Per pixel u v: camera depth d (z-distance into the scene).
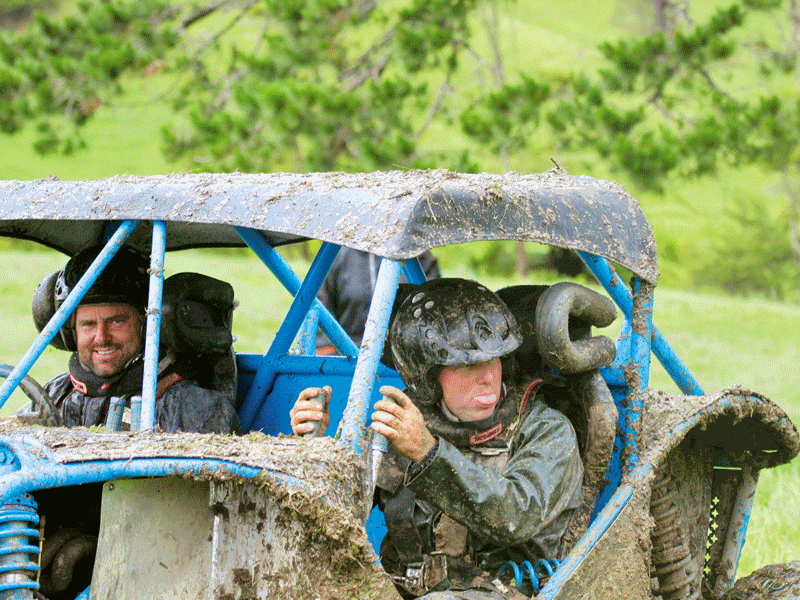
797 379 19.80
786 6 48.69
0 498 4.12
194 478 4.38
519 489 5.11
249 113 28.70
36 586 4.29
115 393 6.53
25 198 6.30
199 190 5.57
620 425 5.88
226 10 34.22
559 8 107.94
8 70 32.12
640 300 5.96
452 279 5.44
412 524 5.35
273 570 4.39
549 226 5.30
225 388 7.00
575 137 29.80
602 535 5.39
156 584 4.48
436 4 29.80
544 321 5.50
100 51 31.30
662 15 35.59
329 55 30.75
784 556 8.72
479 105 31.30
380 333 4.63
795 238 71.56
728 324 32.72
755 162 29.20
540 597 5.07
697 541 6.60
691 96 31.12
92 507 5.40
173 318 6.39
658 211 76.69
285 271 7.61
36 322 6.91
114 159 77.62
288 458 4.42
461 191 4.90
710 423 6.04
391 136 29.73
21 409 7.07
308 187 5.19
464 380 5.30
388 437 4.73
